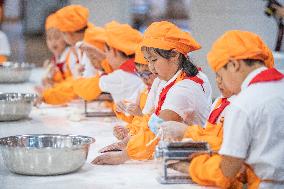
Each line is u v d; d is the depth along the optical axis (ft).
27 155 8.23
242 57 7.45
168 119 9.21
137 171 8.63
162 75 9.49
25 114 13.12
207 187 7.80
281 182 7.50
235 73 7.57
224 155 7.39
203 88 9.60
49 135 9.10
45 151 8.22
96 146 10.30
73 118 13.04
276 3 13.84
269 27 16.76
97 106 15.06
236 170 7.44
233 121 7.39
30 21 33.09
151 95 10.55
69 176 8.36
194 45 9.22
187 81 9.41
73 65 16.60
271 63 7.82
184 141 8.00
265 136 7.39
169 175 8.23
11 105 12.76
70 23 15.80
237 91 7.73
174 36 9.09
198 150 7.89
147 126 9.14
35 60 31.19
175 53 9.23
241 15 17.24
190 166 7.80
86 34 14.37
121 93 12.81
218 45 7.59
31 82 19.42
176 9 23.45
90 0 25.64
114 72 12.88
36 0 32.86
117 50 12.81
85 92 13.24
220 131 8.38
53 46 17.56
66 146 8.68
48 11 32.78
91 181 8.11
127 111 11.30
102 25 25.67
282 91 7.50
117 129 10.68
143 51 9.40
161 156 7.97
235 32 7.57
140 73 10.95
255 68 7.57
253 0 16.99
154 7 24.03
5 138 8.85
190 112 9.30
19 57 31.27
